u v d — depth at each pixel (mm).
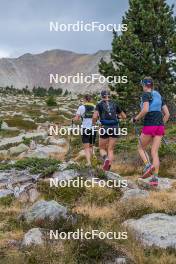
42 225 10117
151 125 12148
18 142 32500
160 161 18250
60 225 10023
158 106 12195
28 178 15758
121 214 10906
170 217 10305
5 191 14500
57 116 66312
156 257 8383
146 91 12234
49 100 94062
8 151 28719
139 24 35188
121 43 33500
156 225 9758
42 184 13719
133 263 8211
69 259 8312
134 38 33031
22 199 13406
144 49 32500
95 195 12758
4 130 46844
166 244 8922
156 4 35500
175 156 18562
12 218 11055
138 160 18547
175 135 26141
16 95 158750
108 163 14273
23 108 87875
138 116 12188
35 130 48219
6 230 10195
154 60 33906
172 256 8383
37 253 8492
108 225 10070
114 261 8281
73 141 29844
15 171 17125
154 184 12461
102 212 11234
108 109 14039
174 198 12055
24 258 8352
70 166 15008
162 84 33031
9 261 8211
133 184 13875
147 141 12398
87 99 15602
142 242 9133
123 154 20172
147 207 11008
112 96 32969
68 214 10602
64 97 141875
